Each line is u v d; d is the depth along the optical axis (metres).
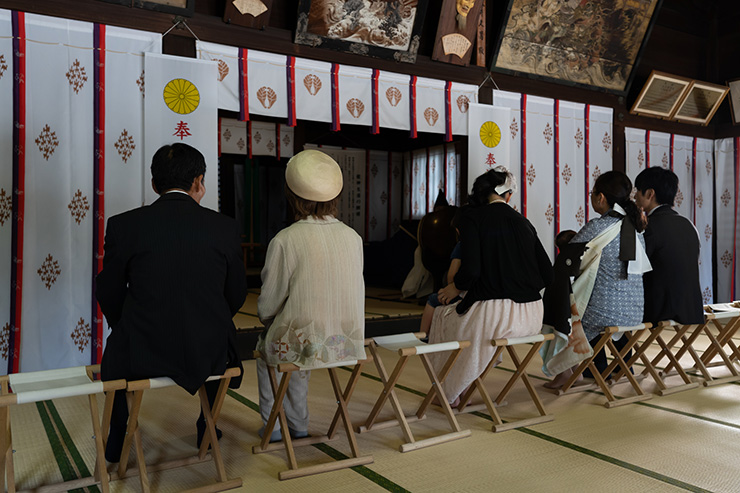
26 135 3.91
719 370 4.45
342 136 10.27
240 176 11.59
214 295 2.27
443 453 2.70
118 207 4.21
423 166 10.06
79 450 2.71
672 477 2.40
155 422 3.15
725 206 7.69
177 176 2.34
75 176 4.08
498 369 4.41
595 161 6.70
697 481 2.36
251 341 4.81
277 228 11.85
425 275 7.15
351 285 2.58
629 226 3.60
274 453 2.70
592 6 6.07
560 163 6.43
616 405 3.48
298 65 4.93
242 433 2.97
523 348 5.15
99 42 4.13
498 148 5.95
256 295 8.11
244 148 9.20
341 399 2.74
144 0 4.24
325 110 5.06
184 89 4.39
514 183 3.30
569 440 2.87
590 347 3.50
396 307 6.48
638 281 3.68
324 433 2.96
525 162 6.19
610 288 3.62
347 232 2.63
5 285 3.85
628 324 3.65
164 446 2.78
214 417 2.39
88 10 4.10
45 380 2.26
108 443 2.52
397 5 5.13
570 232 4.42
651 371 3.81
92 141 4.13
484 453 2.69
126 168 4.24
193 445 2.79
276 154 9.40
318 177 2.53
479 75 5.88
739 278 7.59
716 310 4.26
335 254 2.55
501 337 3.10
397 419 2.99
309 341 2.47
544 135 6.32
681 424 3.12
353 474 2.46
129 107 4.25
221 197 10.91
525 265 3.15
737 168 7.56
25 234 3.91
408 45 5.35
